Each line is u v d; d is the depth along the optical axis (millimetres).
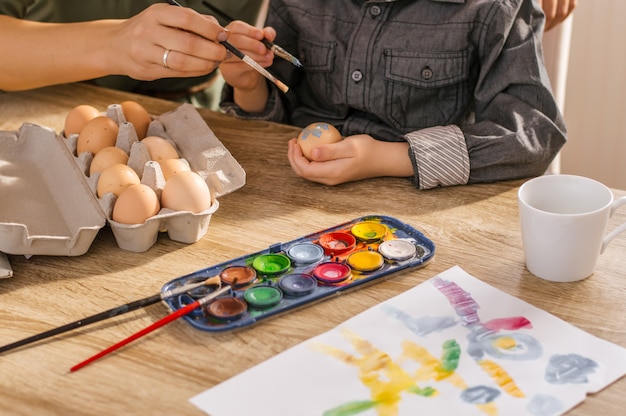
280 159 1060
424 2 1130
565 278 774
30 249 809
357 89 1161
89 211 856
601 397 628
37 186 931
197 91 1525
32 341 699
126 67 1029
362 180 1001
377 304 747
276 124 1169
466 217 904
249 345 696
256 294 750
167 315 739
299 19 1194
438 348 684
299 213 919
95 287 786
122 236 835
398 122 1171
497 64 1089
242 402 628
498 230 875
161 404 630
